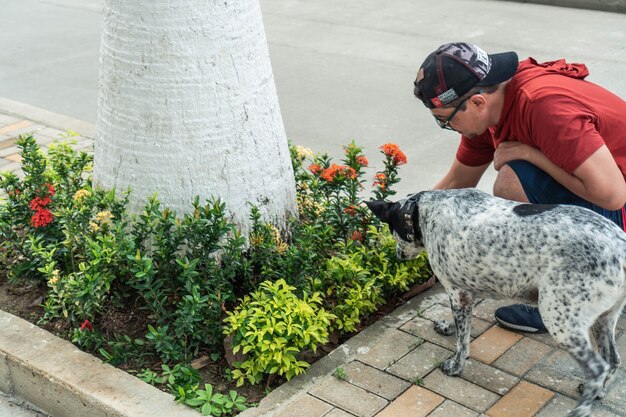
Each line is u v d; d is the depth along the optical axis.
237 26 3.90
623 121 3.41
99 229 3.99
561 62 3.56
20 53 9.87
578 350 3.05
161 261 3.85
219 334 3.71
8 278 4.36
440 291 4.24
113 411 3.33
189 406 3.34
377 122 7.24
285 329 3.51
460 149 4.09
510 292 3.24
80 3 12.39
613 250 2.96
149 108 3.88
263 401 3.41
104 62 4.00
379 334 3.87
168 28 3.76
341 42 9.68
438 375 3.56
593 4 10.44
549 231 3.06
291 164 4.41
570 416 3.08
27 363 3.65
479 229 3.22
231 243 3.85
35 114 7.64
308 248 3.90
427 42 9.50
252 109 4.03
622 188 3.29
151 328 3.59
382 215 3.66
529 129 3.38
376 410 3.34
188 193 3.99
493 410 3.33
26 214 4.39
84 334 3.73
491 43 9.27
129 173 4.03
